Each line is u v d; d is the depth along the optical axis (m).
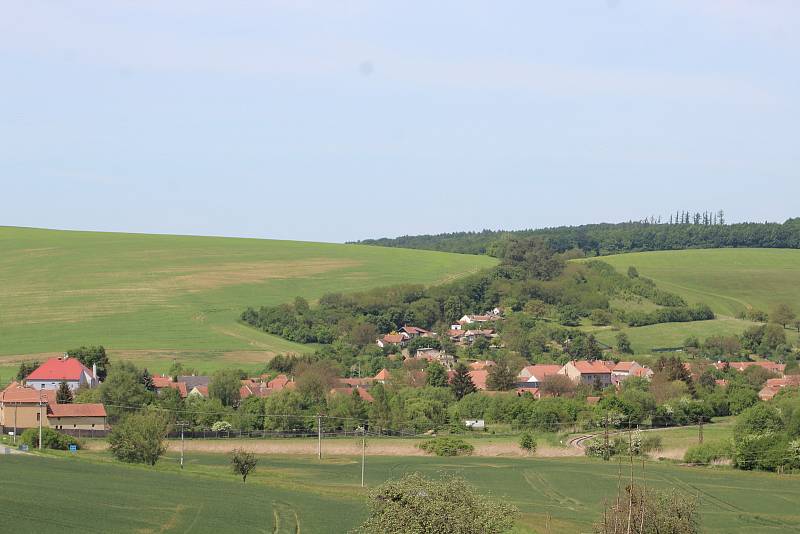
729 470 161.00
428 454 178.38
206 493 114.19
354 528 97.31
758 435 165.00
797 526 115.31
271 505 109.00
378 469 153.00
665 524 83.38
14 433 176.50
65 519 91.06
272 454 172.25
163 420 159.25
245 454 137.38
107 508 98.44
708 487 141.88
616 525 80.88
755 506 127.75
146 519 94.81
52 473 120.62
